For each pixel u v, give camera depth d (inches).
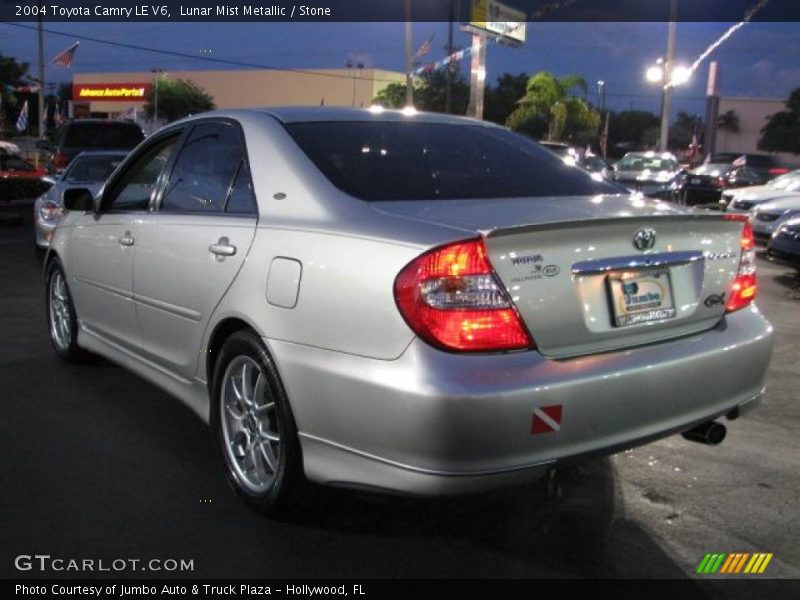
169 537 131.9
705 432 136.0
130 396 200.4
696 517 142.4
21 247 463.2
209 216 152.4
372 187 135.3
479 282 110.7
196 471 157.5
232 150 155.9
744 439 180.2
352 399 115.4
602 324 121.6
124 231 178.9
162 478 154.0
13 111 2160.4
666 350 126.2
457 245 110.8
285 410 128.0
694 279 132.9
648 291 126.7
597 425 116.6
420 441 108.5
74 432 176.4
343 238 122.2
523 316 113.5
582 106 1589.6
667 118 1031.0
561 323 116.9
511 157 159.8
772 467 164.7
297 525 136.7
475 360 110.0
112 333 190.4
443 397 106.4
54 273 226.1
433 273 110.2
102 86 2842.0
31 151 1812.3
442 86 1813.5
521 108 1569.9
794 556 129.9
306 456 125.6
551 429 112.0
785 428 188.2
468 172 147.9
